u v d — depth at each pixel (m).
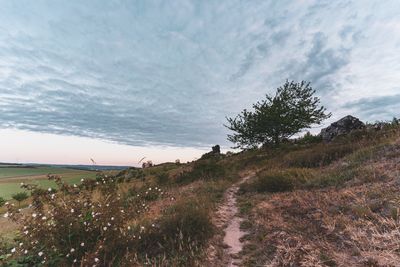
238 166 18.33
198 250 4.15
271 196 7.64
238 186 11.06
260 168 15.22
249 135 21.50
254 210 6.40
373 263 3.01
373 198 4.98
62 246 3.73
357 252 3.33
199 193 9.31
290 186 8.38
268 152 20.12
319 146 15.59
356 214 4.49
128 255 3.91
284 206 6.11
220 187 10.35
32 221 3.86
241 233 5.07
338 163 10.17
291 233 4.38
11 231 5.54
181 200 7.67
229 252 4.19
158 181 14.58
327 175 8.24
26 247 3.65
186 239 4.57
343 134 16.44
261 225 5.14
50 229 3.78
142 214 5.77
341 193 5.82
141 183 13.81
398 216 3.87
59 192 4.47
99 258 3.76
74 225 3.93
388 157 8.06
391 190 5.05
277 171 10.05
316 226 4.48
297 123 20.31
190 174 14.54
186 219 5.19
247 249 4.21
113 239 4.10
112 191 5.03
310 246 3.73
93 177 5.31
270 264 3.54
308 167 11.91
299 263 3.41
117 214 4.44
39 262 3.53
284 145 20.97
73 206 4.21
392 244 3.28
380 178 6.20
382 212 4.27
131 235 4.50
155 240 4.62
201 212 5.67
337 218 4.50
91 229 3.99
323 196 6.07
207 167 14.98
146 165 33.22
